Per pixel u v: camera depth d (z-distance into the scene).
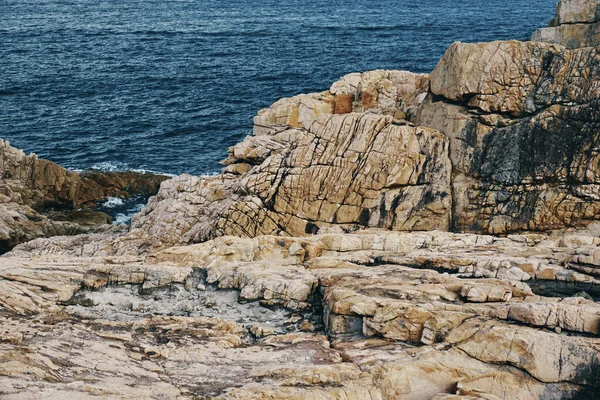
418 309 22.14
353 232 33.12
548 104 32.06
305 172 34.97
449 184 33.22
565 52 32.12
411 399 19.88
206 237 36.78
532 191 31.83
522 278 25.22
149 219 42.19
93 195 56.25
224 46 120.56
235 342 22.97
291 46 119.50
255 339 23.81
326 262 28.20
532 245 29.25
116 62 106.50
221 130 72.19
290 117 40.84
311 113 40.44
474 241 29.97
